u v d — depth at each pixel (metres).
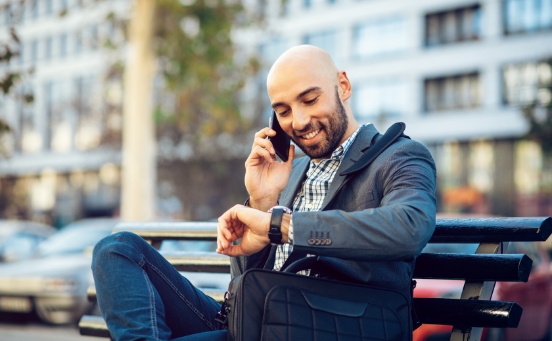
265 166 2.43
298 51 2.35
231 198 31.86
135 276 2.13
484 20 33.25
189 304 2.35
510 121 32.62
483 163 33.62
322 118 2.31
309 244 1.94
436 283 5.17
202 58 18.33
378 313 2.01
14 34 5.31
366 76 35.78
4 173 47.88
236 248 2.14
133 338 2.03
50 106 47.16
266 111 31.53
